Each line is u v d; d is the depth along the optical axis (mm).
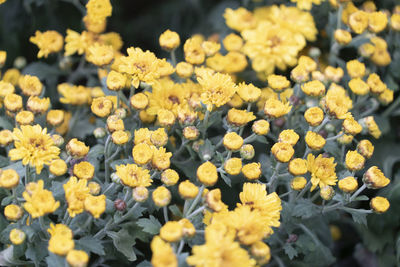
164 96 726
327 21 837
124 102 724
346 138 715
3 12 852
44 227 654
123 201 653
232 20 838
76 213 636
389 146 819
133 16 950
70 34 803
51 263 627
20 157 638
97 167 703
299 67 742
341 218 830
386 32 839
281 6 824
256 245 625
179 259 620
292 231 752
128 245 674
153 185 723
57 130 786
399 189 784
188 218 653
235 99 759
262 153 771
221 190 743
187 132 690
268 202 653
